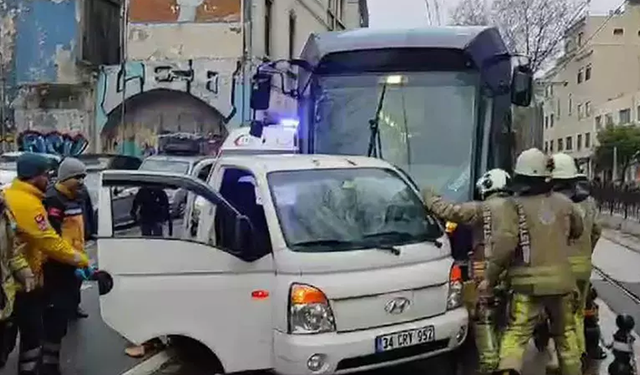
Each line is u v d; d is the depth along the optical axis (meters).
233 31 26.33
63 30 26.48
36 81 26.56
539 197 5.54
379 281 5.86
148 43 26.62
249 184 6.56
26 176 6.32
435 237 6.49
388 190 6.75
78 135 26.66
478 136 9.02
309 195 6.35
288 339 5.67
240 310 5.95
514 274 5.54
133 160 20.53
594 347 6.99
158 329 6.12
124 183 6.23
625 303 9.86
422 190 7.70
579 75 58.66
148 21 26.59
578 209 5.65
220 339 6.00
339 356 5.63
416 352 5.99
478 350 6.24
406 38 9.29
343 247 5.98
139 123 26.80
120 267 6.18
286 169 6.59
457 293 6.37
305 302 5.66
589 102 56.12
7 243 5.75
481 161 9.01
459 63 9.08
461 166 9.02
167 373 6.95
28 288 5.95
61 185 7.24
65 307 6.63
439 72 9.15
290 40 31.31
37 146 26.67
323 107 9.45
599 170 40.31
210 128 26.59
